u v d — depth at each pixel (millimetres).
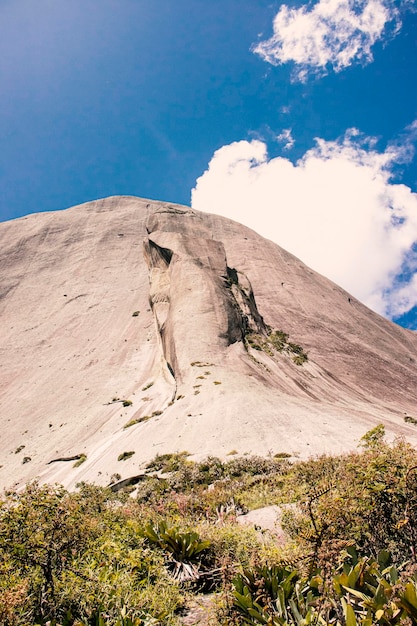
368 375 67438
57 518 4379
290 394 41219
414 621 2900
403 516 4266
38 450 46906
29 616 3721
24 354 85438
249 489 14156
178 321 55125
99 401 60250
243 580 4219
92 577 4250
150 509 8336
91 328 91312
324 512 4430
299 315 85938
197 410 34344
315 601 3438
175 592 4625
